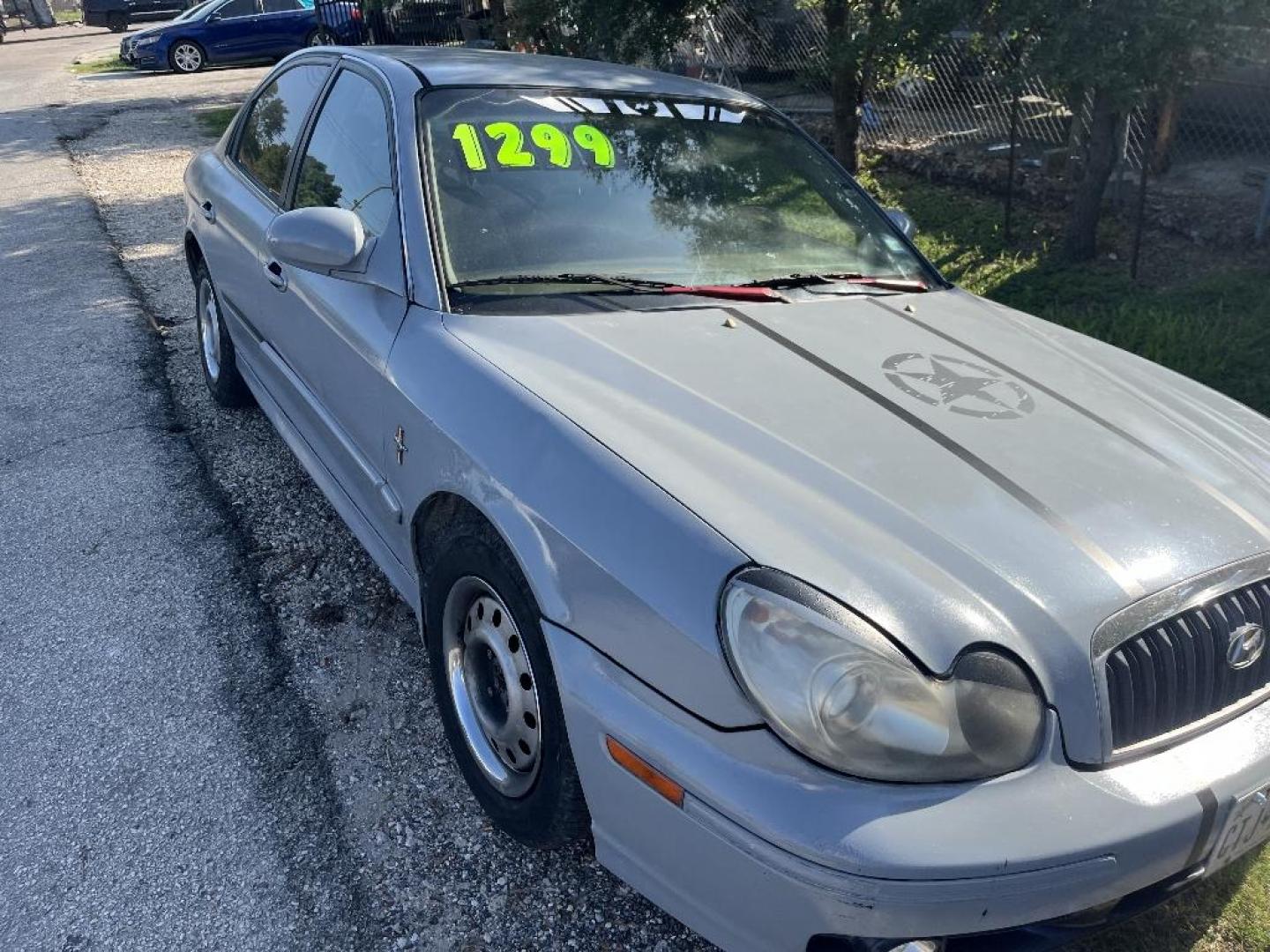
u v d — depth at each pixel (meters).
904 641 1.79
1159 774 1.90
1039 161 8.76
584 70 3.65
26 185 10.22
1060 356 2.91
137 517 4.02
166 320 6.33
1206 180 8.04
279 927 2.31
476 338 2.60
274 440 4.68
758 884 1.78
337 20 18.47
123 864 2.46
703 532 1.94
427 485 2.53
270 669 3.17
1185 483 2.30
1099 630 1.91
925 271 3.50
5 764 2.76
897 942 1.74
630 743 1.93
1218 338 5.60
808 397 2.39
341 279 2.97
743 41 11.98
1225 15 5.72
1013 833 1.73
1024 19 6.24
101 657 3.21
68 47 29.02
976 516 2.06
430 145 3.04
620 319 2.68
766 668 1.80
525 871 2.49
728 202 3.28
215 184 4.51
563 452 2.19
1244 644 2.05
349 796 2.69
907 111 10.57
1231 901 2.47
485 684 2.47
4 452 4.55
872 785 1.75
